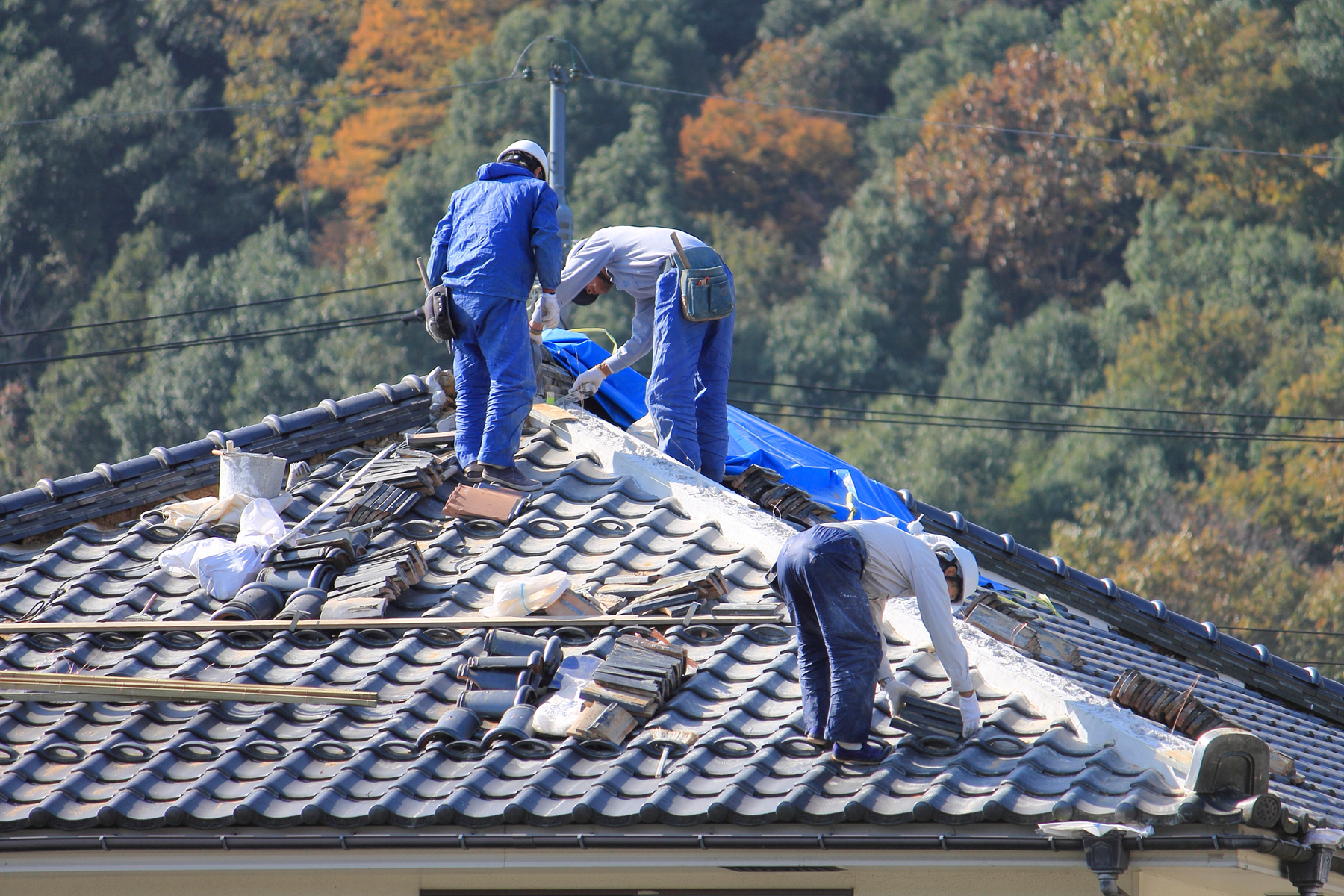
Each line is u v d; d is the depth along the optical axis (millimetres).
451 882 23438
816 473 39281
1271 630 125938
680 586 26859
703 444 35500
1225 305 184250
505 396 30969
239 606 27547
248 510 30875
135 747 23953
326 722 24172
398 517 30922
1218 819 19000
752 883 22812
